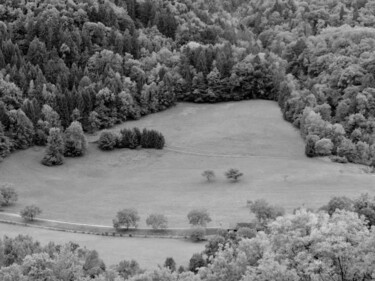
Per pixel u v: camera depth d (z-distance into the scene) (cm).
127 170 16700
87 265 8681
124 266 8588
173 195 14438
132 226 12350
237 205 13212
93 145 18112
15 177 15675
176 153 17688
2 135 16612
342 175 15000
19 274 7112
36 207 12912
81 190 15262
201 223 11612
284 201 13162
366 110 18062
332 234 4631
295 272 4459
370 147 16588
